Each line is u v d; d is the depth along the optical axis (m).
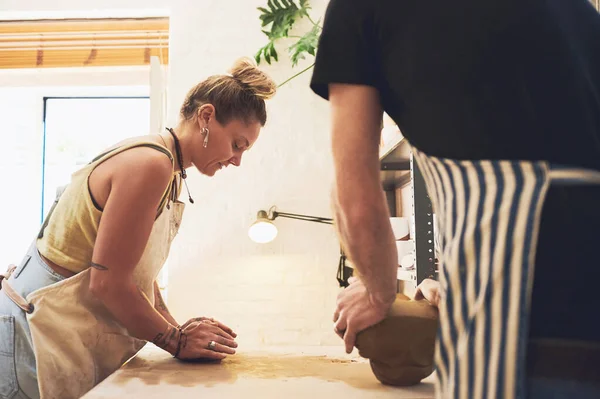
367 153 0.67
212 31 2.96
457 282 0.56
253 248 2.83
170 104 2.91
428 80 0.60
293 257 2.83
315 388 0.97
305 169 2.88
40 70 3.12
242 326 2.79
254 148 2.88
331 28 0.68
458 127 0.58
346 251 0.75
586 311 0.51
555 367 0.51
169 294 2.80
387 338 0.92
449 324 0.57
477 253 0.55
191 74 2.93
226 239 2.84
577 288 0.52
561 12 0.61
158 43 3.07
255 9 2.98
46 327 1.27
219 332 1.29
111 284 1.20
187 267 2.82
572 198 0.53
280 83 2.91
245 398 0.91
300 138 2.89
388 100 0.68
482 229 0.55
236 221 2.85
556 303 0.52
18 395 1.27
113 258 1.20
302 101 2.91
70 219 1.31
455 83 0.59
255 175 2.87
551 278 0.52
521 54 0.57
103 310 1.33
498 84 0.57
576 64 0.58
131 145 1.30
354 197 0.67
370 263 0.72
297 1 2.96
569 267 0.52
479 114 0.57
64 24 3.10
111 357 1.35
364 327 0.92
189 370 1.13
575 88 0.57
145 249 1.37
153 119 2.58
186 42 2.95
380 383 1.01
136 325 1.22
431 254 1.79
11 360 1.28
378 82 0.68
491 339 0.53
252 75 1.53
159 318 1.24
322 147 2.89
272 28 2.80
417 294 1.03
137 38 3.08
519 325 0.52
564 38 0.58
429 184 0.65
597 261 0.52
